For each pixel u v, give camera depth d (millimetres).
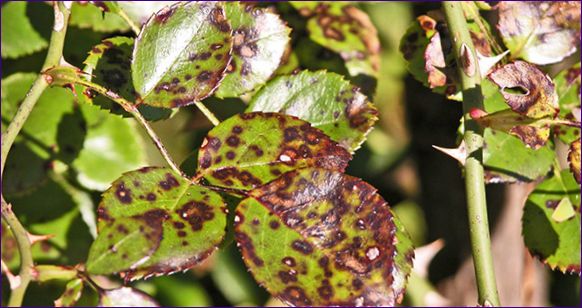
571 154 423
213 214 378
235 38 437
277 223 378
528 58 463
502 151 455
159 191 381
